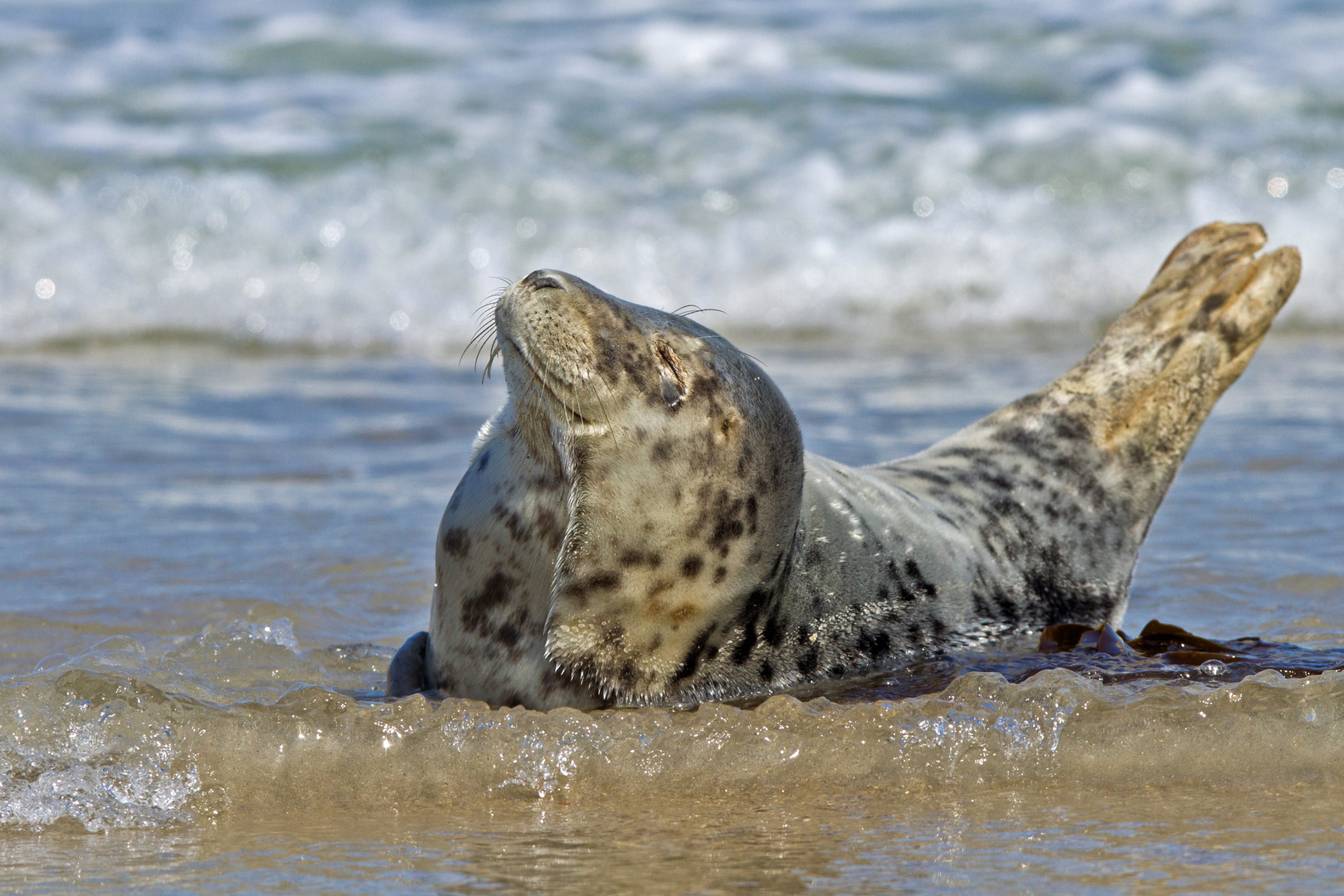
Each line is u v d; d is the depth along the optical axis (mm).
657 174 56531
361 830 12367
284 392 38188
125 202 51062
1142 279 52375
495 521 16672
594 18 72750
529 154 56375
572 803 13141
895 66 67062
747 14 73312
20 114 58344
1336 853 11531
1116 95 63688
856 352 45469
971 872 11188
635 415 15836
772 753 13914
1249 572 21859
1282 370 40250
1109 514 20766
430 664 17391
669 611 16188
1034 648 18734
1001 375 40031
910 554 18641
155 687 14594
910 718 14297
